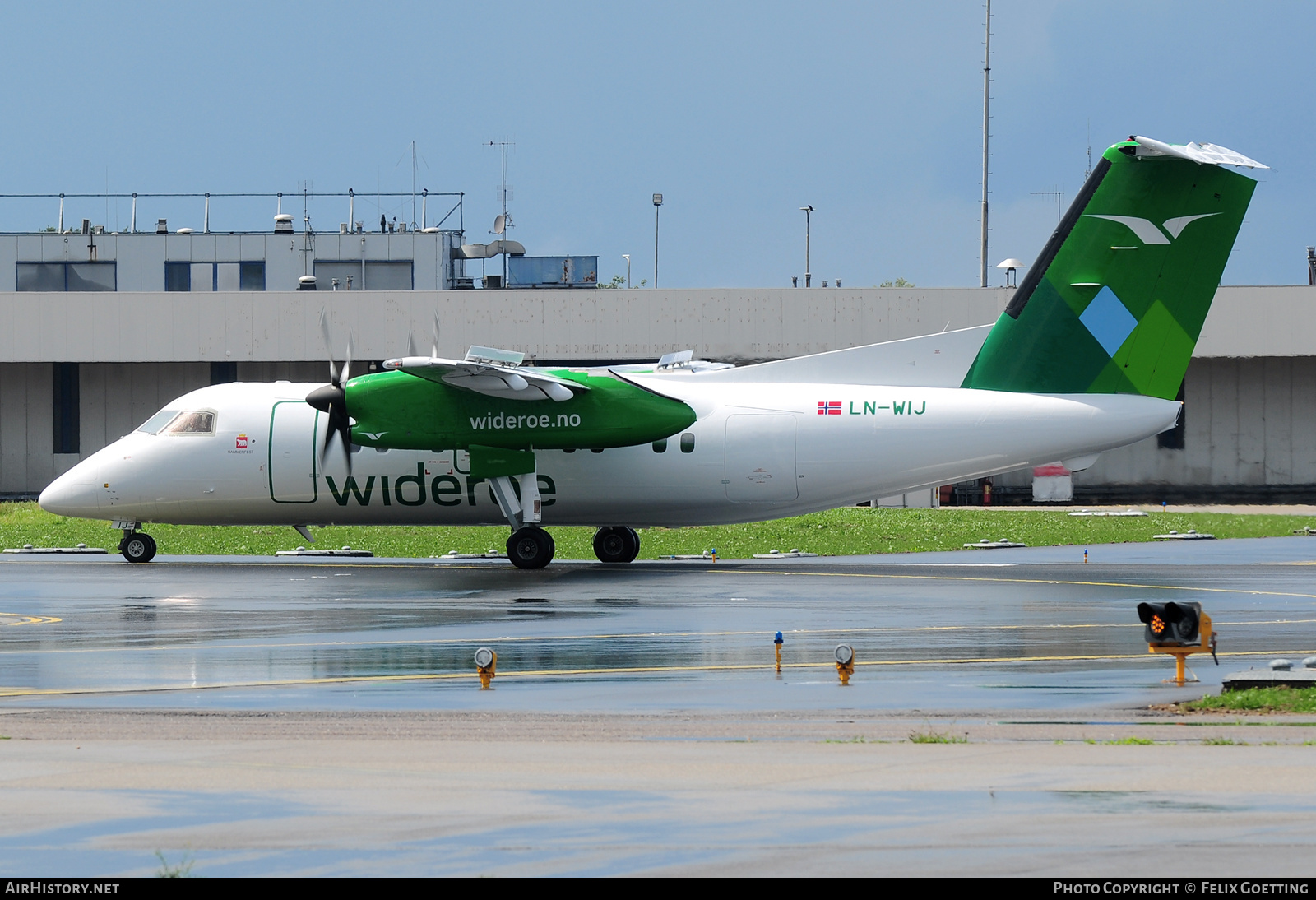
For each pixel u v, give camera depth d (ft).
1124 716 143.74
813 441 329.72
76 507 361.10
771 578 312.91
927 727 136.36
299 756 116.88
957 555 400.88
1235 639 207.31
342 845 88.33
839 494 333.42
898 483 329.11
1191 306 311.06
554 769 110.42
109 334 654.94
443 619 237.66
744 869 82.84
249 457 353.10
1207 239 308.40
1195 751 117.08
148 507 359.87
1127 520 529.45
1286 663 164.96
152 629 225.56
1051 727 135.54
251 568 349.00
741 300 646.33
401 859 85.40
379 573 329.93
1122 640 208.23
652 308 647.56
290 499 354.13
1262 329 633.20
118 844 88.89
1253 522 523.70
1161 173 307.17
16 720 143.54
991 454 320.70
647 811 96.17
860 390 331.77
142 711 150.51
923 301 639.35
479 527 484.74
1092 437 314.55
